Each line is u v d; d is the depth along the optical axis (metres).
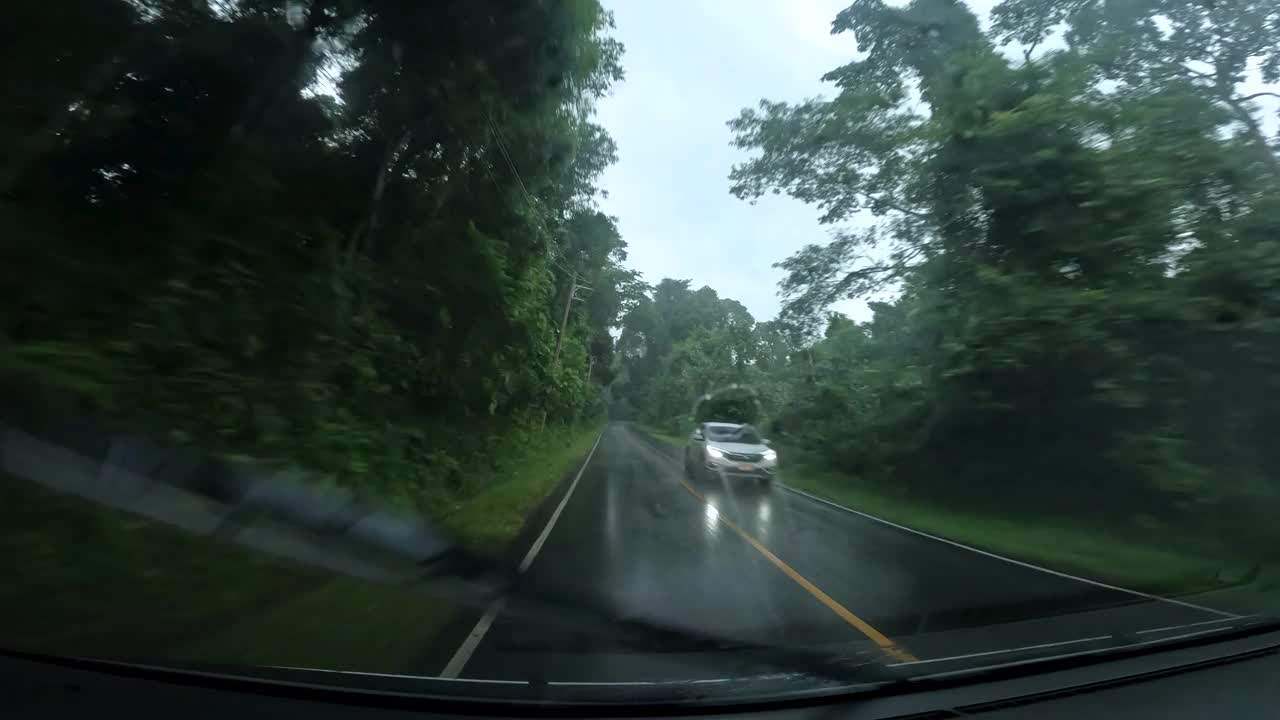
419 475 11.60
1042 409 13.93
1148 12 16.23
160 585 5.48
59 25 7.97
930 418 17.27
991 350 13.52
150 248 9.22
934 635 5.94
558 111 16.17
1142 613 7.00
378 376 12.30
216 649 4.73
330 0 10.89
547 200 21.05
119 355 7.33
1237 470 12.05
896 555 10.07
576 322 36.19
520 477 16.61
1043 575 8.98
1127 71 16.66
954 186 16.28
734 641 5.56
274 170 11.59
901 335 20.48
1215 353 12.02
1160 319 12.01
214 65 10.26
